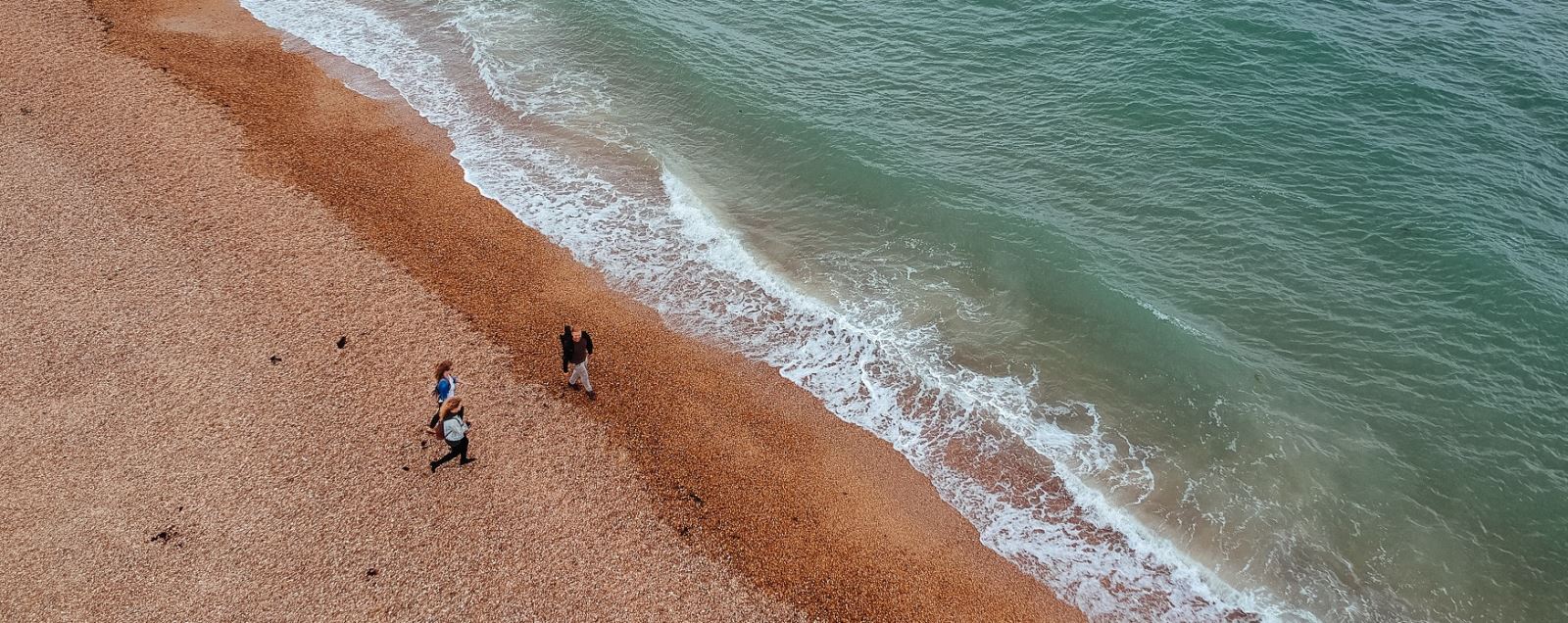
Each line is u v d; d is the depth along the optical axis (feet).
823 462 67.92
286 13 127.95
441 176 95.55
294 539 56.08
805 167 99.66
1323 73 110.11
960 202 92.89
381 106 107.14
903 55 120.98
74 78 102.06
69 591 52.06
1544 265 82.79
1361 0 125.49
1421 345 76.48
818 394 74.43
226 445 61.67
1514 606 59.06
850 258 88.84
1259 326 79.25
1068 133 104.17
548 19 127.85
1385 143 98.68
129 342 68.90
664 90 112.47
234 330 71.00
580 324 77.71
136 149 91.20
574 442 65.26
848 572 59.26
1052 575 61.67
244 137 96.27
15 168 86.17
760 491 64.18
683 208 94.53
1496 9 123.24
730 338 79.25
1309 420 70.85
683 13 130.41
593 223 91.56
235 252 79.25
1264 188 94.02
